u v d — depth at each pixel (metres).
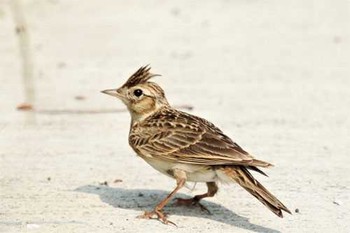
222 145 10.79
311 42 23.81
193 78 20.16
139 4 28.41
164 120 11.44
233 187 12.86
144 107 11.70
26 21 25.31
